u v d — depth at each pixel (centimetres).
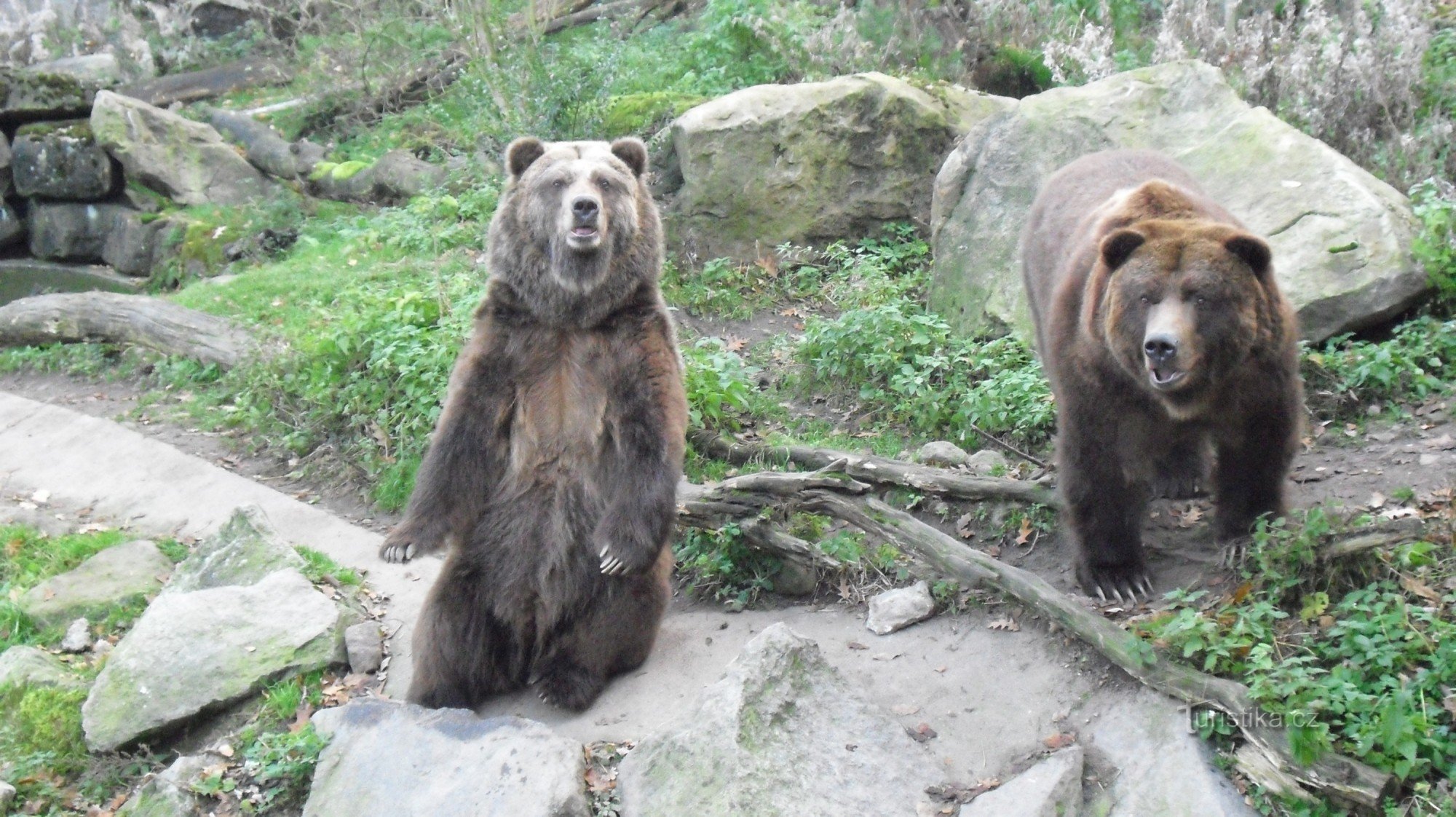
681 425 660
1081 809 548
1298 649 573
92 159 1666
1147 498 703
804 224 1212
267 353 1159
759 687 584
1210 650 571
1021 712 608
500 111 1433
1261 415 623
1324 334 847
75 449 1130
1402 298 839
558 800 566
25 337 1348
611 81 1424
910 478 781
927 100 1246
